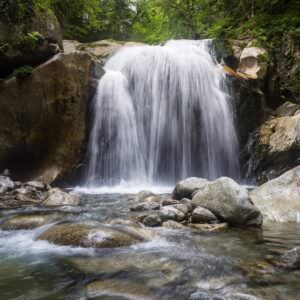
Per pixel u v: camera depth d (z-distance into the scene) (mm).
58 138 9125
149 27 23375
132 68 11344
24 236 4172
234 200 5023
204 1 18312
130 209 5852
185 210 5359
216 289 2553
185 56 12180
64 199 6508
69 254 3488
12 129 8891
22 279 2850
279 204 5695
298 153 10680
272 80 13102
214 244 3900
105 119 9930
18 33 9062
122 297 2449
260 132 11664
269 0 15148
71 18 17703
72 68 9219
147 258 3334
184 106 11477
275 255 3441
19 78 8898
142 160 10500
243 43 14172
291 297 2400
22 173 9023
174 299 2402
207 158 11430
